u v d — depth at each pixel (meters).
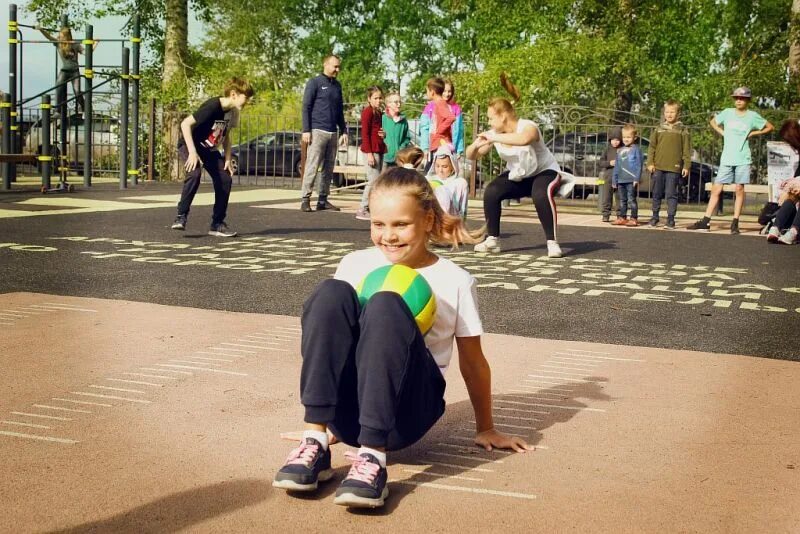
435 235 3.20
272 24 51.34
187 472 3.06
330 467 3.02
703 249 11.27
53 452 3.23
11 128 18.86
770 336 5.87
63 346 4.99
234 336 5.38
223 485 2.95
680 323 6.27
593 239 12.20
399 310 2.80
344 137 15.51
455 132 13.33
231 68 47.78
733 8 35.81
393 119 14.34
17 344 5.02
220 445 3.36
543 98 30.22
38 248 9.48
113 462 3.14
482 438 3.43
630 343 5.54
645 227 14.56
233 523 2.63
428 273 3.22
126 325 5.64
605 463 3.26
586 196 22.34
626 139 14.88
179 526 2.60
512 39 34.62
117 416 3.70
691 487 3.03
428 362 2.90
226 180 11.04
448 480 3.04
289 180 24.84
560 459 3.29
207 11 31.00
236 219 13.41
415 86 54.34
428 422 2.97
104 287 7.16
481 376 3.35
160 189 19.98
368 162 14.05
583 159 21.14
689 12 34.72
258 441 3.42
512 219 15.43
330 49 54.97
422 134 13.59
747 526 2.70
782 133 12.88
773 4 34.69
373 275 2.99
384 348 2.77
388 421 2.77
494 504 2.83
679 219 16.84
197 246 10.02
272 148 26.38
